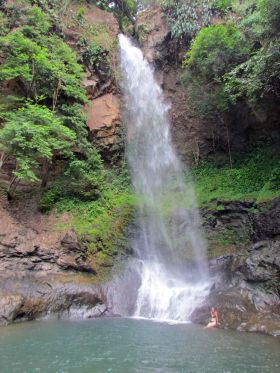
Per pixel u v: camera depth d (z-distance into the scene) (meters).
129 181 21.36
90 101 20.72
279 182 16.00
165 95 25.42
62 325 11.83
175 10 26.45
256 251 13.76
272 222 14.38
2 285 13.16
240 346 9.21
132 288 14.85
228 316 11.87
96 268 15.37
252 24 18.64
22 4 20.36
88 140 21.31
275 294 11.98
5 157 17.12
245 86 15.48
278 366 7.65
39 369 7.61
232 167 21.17
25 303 12.74
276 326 10.75
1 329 11.19
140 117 24.19
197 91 21.70
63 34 22.81
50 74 19.27
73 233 15.91
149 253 16.73
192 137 23.69
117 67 24.52
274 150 20.03
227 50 18.30
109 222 17.69
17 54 17.72
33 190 18.55
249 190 18.50
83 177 18.86
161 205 19.84
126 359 8.21
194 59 19.77
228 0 24.59
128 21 30.19
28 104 16.58
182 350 8.88
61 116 19.00
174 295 13.88
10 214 16.45
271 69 14.00
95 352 8.74
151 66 26.27
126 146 22.61
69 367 7.72
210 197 18.94
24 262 14.41
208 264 14.98
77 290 13.88
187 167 22.78
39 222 16.80
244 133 21.64
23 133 15.61
